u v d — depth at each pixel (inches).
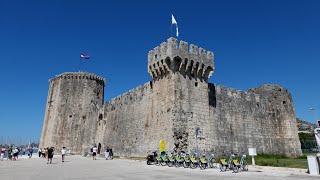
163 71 1689.2
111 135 2329.0
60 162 1581.0
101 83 3245.6
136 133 1927.9
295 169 1015.6
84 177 800.3
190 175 844.0
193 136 1588.3
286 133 2124.8
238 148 1817.2
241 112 1941.4
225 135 1776.6
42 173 925.2
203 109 1681.8
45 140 3046.3
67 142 2915.8
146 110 1851.6
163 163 1259.2
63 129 2960.1
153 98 1769.2
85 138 2827.3
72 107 3029.0
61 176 828.6
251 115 1994.3
